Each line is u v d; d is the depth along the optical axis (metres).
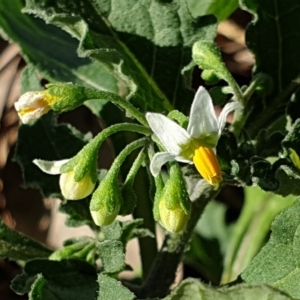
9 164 0.19
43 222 0.19
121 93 0.15
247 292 0.08
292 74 0.13
